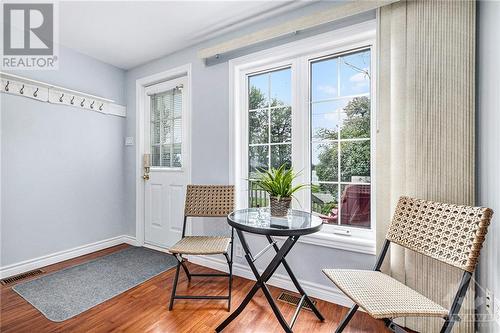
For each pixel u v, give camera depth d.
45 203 2.44
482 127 1.30
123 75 3.14
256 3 1.90
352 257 1.74
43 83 2.35
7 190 2.20
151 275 2.24
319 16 1.75
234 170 2.27
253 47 2.14
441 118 1.39
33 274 2.24
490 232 1.20
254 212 1.80
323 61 1.95
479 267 1.28
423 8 1.44
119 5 1.92
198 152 2.50
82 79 2.73
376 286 1.20
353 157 1.85
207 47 2.44
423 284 1.42
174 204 2.79
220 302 1.81
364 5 1.59
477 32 1.35
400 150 1.51
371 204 1.75
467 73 1.33
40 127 2.40
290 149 2.09
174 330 1.50
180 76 2.74
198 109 2.50
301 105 1.99
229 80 2.28
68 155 2.62
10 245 2.21
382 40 1.58
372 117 1.73
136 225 3.05
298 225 1.43
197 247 1.74
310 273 1.90
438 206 1.26
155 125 3.01
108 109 2.97
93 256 2.70
